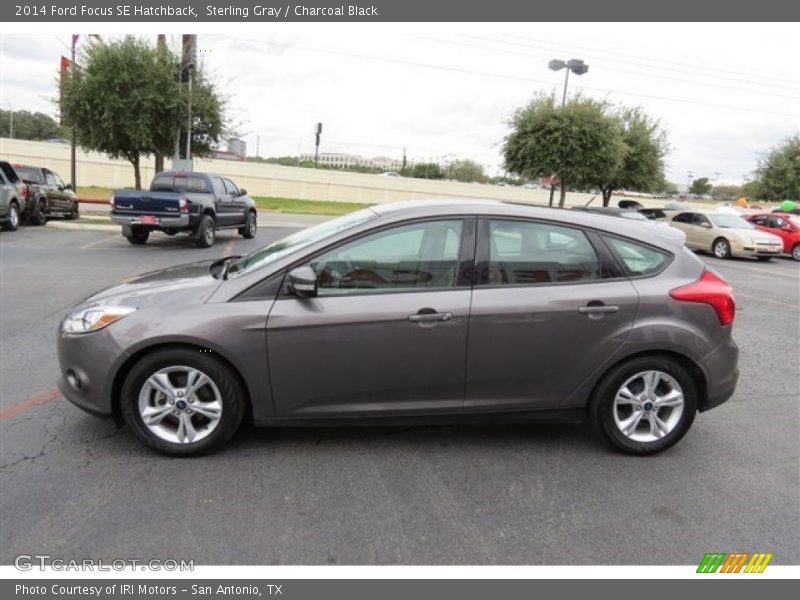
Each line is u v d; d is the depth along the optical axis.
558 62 25.89
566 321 3.69
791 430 4.50
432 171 98.12
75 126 20.27
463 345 3.64
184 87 20.36
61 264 11.10
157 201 13.99
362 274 3.66
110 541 2.89
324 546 2.91
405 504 3.28
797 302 10.68
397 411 3.72
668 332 3.73
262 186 47.50
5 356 5.57
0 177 15.21
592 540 3.02
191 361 3.59
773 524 3.21
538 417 3.86
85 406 3.67
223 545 2.89
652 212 22.91
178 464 3.64
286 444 3.95
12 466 3.55
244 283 3.64
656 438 3.91
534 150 25.38
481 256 3.71
